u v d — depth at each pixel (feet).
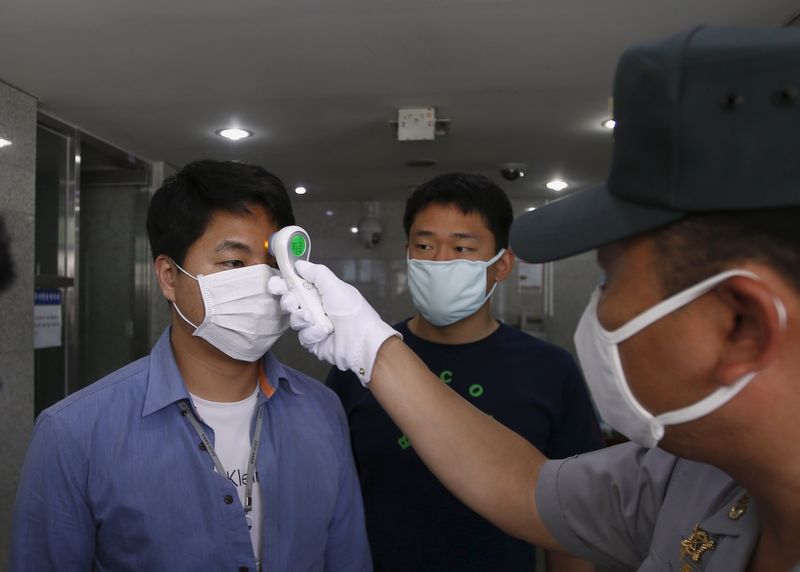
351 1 5.58
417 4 5.65
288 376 3.71
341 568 3.75
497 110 8.87
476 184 4.58
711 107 1.44
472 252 4.49
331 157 12.00
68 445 3.03
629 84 1.61
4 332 7.81
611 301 1.81
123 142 10.87
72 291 10.13
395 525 4.17
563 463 2.93
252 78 7.61
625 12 5.79
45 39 6.40
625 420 1.96
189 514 3.10
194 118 9.37
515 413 4.31
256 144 10.98
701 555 2.23
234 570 3.12
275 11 5.77
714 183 1.46
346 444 3.86
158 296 12.62
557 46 6.57
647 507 2.64
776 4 5.60
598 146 10.90
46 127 9.48
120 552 3.07
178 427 3.24
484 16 5.88
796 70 1.36
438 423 2.88
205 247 3.27
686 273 1.60
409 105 8.66
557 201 2.01
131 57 6.91
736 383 1.60
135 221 12.48
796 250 1.47
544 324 17.57
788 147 1.39
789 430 1.62
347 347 2.95
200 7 5.69
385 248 17.97
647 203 1.61
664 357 1.71
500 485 2.91
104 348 12.60
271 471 3.36
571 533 2.80
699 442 1.81
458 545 4.06
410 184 14.94
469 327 4.63
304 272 3.05
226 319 3.24
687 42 1.50
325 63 7.09
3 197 7.79
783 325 1.49
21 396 8.11
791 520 1.78
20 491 3.09
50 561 3.00
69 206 9.95
